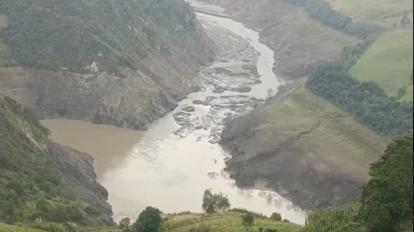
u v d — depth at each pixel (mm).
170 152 128125
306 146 120188
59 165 102438
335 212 53656
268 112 134750
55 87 144500
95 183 108062
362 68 127875
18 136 99250
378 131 114500
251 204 109062
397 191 37281
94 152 126688
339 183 110250
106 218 92562
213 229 66000
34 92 144375
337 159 114688
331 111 128250
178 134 137750
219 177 118250
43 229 69750
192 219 75000
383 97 116688
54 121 141125
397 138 39812
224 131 137250
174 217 79375
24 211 75750
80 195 95562
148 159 123938
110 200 105812
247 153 124125
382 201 39344
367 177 107750
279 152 121812
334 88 132250
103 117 141875
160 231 69562
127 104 143500
